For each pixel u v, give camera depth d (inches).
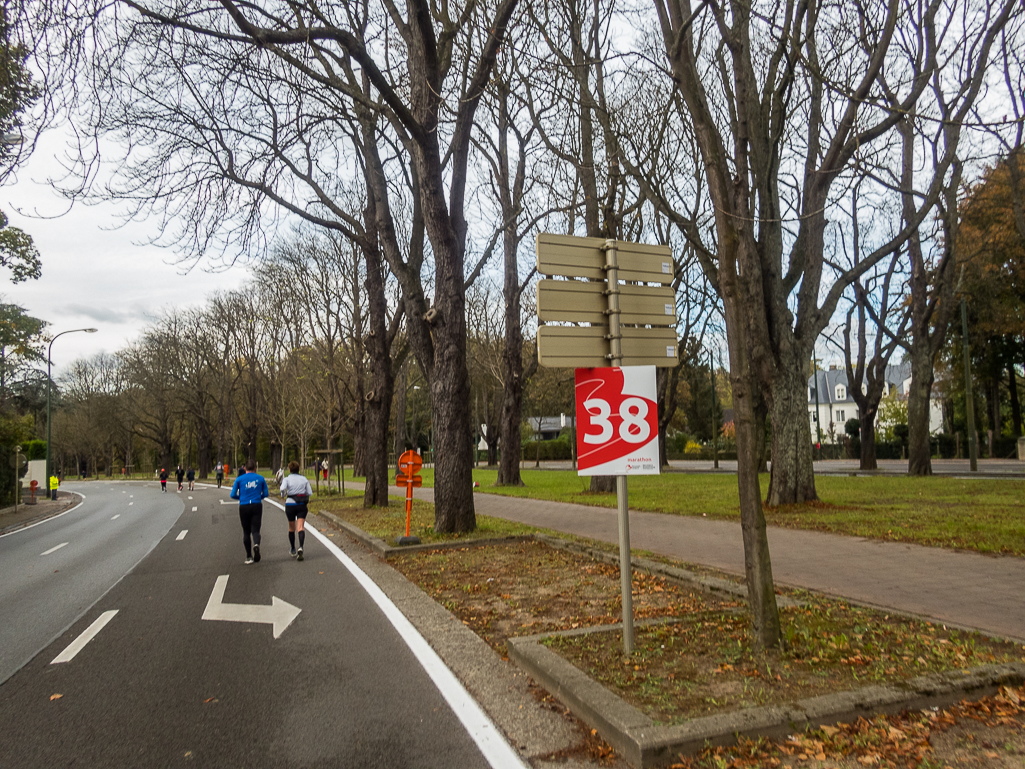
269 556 472.7
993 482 837.2
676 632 216.5
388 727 165.2
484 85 455.8
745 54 573.0
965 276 1173.7
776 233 600.4
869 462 1346.0
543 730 159.5
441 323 507.8
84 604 331.6
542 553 422.9
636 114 697.6
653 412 201.9
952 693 162.6
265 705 183.2
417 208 689.6
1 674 219.9
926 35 573.3
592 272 206.1
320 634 255.6
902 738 143.7
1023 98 604.4
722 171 210.4
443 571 375.9
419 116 494.0
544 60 446.9
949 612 243.9
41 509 1245.1
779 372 603.8
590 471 200.2
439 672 205.3
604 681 175.6
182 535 641.0
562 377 2162.9
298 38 390.3
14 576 443.8
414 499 912.9
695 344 1514.5
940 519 482.6
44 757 153.8
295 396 1528.1
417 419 2945.4
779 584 298.0
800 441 604.1
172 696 192.5
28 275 1102.4
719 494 788.6
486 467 2511.1
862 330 1346.0
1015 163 625.6
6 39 268.4
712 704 156.9
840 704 152.4
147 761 150.4
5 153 275.0
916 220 617.3
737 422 202.8
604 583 326.0
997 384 1942.7
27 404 1972.2
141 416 2795.3
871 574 314.7
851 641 202.8
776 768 134.3
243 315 1784.0
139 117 466.0
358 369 1111.0
